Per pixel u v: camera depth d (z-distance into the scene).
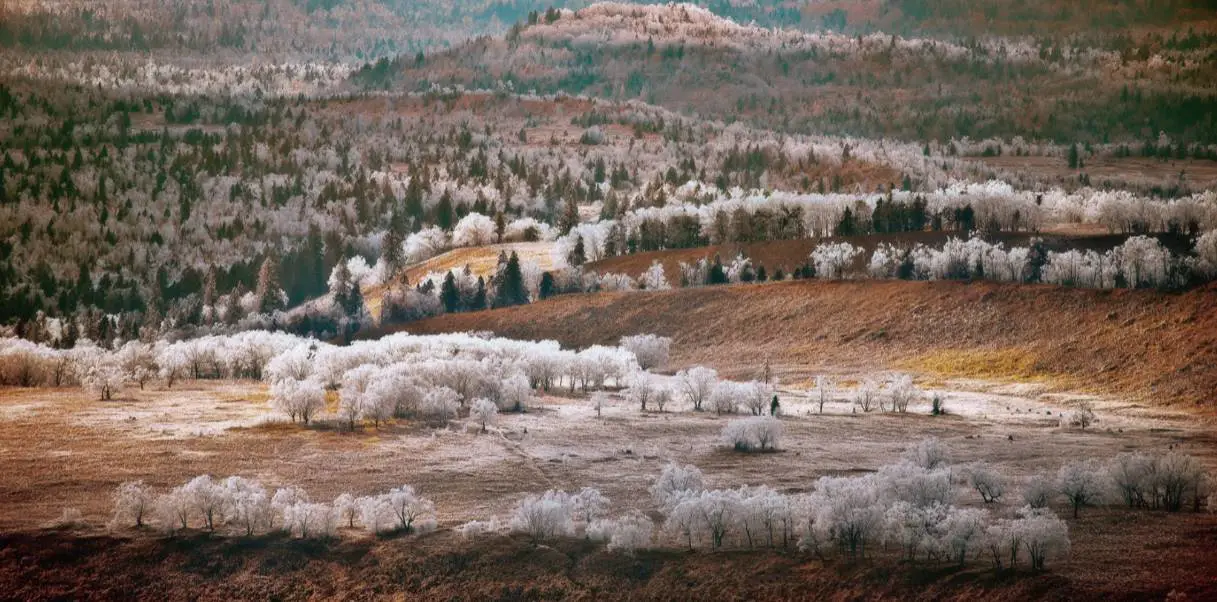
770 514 109.56
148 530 115.06
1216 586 90.94
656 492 123.38
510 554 109.44
